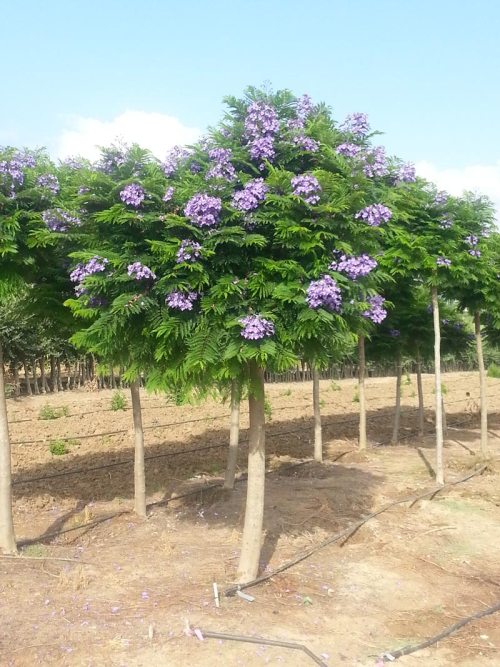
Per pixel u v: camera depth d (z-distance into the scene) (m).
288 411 21.91
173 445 14.88
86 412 20.81
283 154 6.00
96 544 8.02
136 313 5.43
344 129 6.46
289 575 6.72
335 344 5.83
